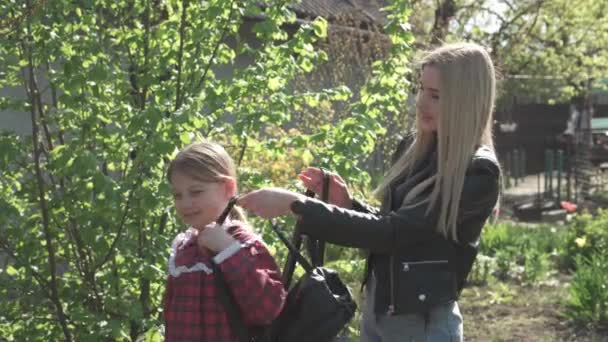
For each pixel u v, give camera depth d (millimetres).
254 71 5238
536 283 10578
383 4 16359
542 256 11055
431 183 3182
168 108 5070
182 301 3143
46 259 5422
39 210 5328
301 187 5434
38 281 5258
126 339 5340
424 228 3111
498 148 27750
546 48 23281
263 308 3021
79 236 5234
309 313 3047
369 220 3096
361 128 5445
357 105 5770
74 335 5262
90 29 5395
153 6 5703
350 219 3080
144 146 4766
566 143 25531
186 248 3246
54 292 5176
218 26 5367
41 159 5605
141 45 5422
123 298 5270
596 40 23484
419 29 18828
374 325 3395
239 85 5160
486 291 10172
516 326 8664
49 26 5230
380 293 3273
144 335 5414
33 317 5395
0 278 5418
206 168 3182
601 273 9039
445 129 3129
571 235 11953
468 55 3160
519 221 18422
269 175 8164
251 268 3031
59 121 5164
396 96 5742
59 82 4969
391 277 3211
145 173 4836
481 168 3111
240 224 3197
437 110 3172
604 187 21281
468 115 3121
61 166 4738
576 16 22359
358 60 12398
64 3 5020
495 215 3416
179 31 5379
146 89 5469
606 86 28984
